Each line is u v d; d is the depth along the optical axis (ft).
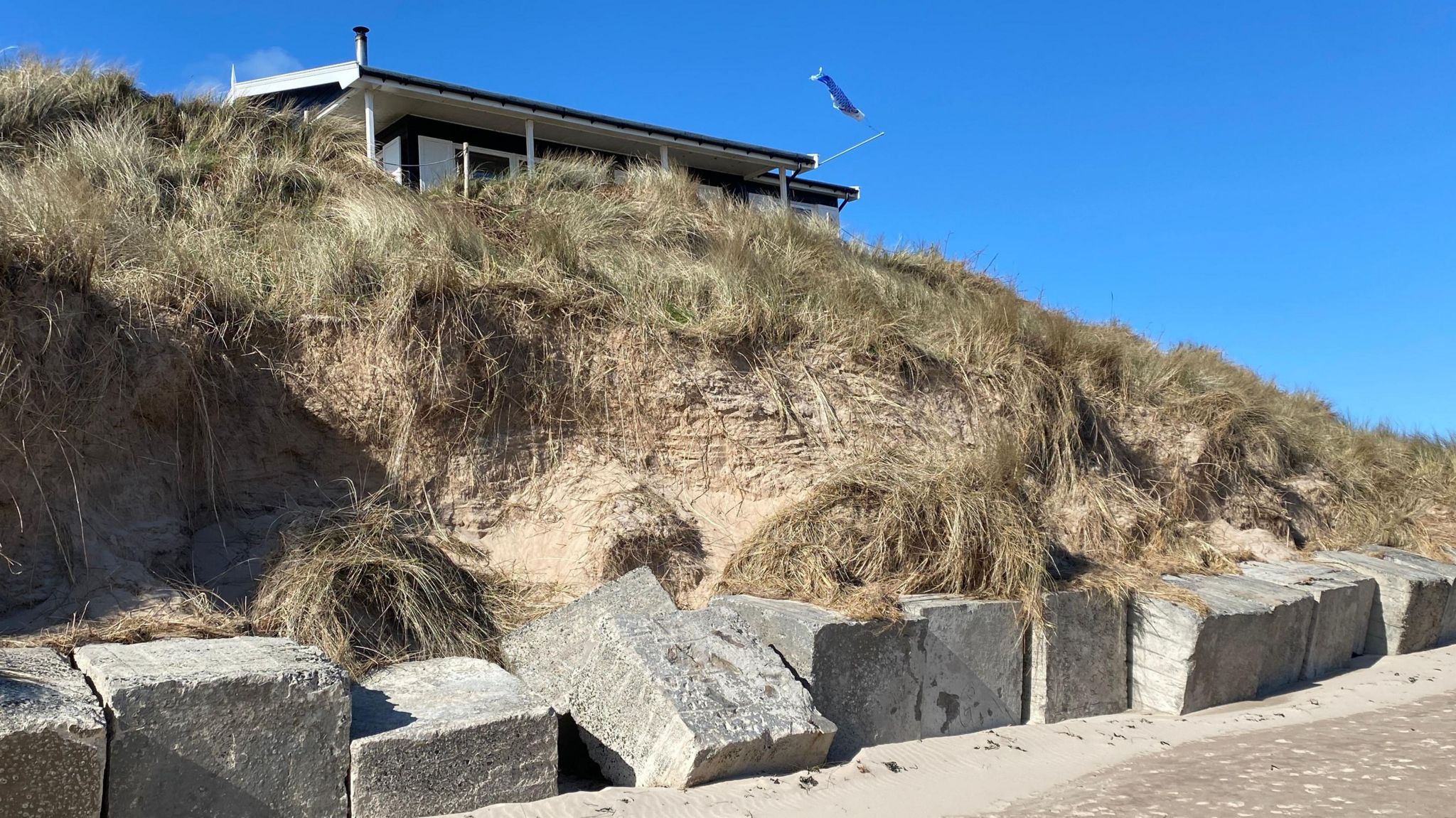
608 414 23.77
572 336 23.98
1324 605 27.78
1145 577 25.13
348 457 21.27
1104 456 31.22
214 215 25.80
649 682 15.66
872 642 18.84
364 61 53.47
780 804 15.03
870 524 22.63
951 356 29.55
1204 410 35.22
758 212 37.42
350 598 17.95
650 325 24.95
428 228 25.03
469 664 17.08
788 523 22.74
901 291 33.09
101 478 17.46
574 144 58.65
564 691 17.15
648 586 18.61
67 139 27.78
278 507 20.20
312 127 34.71
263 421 20.52
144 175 26.45
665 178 38.22
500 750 14.24
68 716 11.37
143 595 16.44
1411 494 41.98
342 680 13.35
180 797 12.10
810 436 25.64
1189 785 16.93
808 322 27.78
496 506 21.94
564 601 20.39
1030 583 21.79
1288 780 17.15
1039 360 30.91
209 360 19.92
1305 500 36.73
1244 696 24.63
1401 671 28.71
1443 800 15.89
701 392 24.81
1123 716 22.62
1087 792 16.62
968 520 22.53
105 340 17.88
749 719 15.79
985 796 16.60
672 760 15.15
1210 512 33.35
